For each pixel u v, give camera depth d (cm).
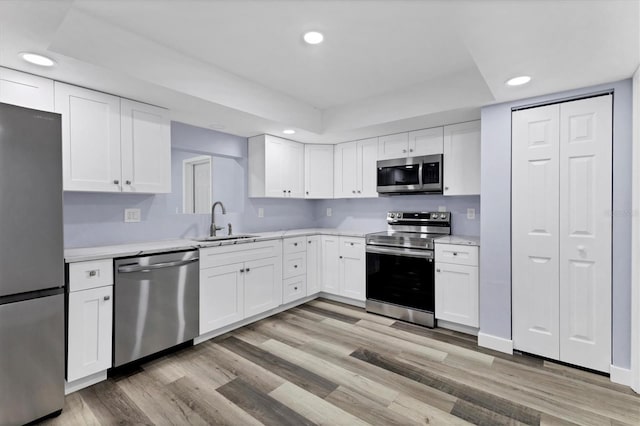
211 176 349
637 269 195
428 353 250
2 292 157
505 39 156
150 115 251
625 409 179
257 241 316
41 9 137
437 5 172
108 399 190
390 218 393
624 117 206
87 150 217
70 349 193
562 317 229
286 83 284
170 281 244
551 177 232
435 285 301
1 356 158
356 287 364
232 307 292
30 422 167
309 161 409
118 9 175
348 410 180
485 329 262
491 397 191
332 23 190
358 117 327
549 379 211
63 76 198
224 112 273
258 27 194
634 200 198
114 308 213
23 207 163
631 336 203
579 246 222
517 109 246
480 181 283
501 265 254
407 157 342
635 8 130
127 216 272
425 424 168
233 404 186
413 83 285
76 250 226
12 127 159
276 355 247
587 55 173
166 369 226
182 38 207
